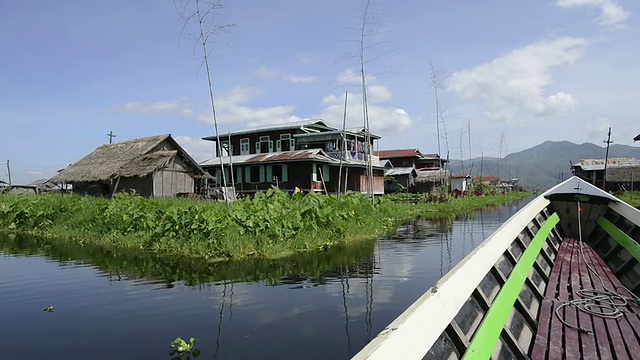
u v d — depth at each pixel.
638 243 5.96
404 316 2.00
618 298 4.66
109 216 13.26
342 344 4.71
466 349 2.36
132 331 5.16
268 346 4.67
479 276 3.04
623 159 51.22
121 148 26.59
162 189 23.92
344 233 12.63
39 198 17.50
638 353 3.31
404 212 23.39
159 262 9.33
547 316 4.09
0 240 13.77
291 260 9.48
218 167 31.67
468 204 32.25
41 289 7.16
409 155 55.41
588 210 8.53
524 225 5.30
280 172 28.92
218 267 8.76
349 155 30.50
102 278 7.94
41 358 4.42
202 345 4.71
